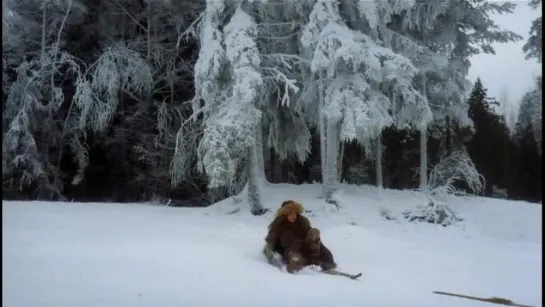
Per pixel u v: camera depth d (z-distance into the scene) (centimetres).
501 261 845
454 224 1383
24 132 2053
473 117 3238
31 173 2052
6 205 1342
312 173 2498
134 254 724
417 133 2477
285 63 1504
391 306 520
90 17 2348
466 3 1827
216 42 1436
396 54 1495
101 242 816
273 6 1567
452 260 841
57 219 1103
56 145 2206
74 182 2195
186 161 2067
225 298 523
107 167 2408
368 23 1579
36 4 2261
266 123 1791
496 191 3139
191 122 1995
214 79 1434
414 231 1290
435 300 558
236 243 893
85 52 2364
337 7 1505
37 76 2131
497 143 3238
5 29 2200
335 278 660
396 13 1628
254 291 560
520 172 3203
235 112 1376
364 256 845
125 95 2334
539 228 1422
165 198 2202
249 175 1436
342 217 1363
